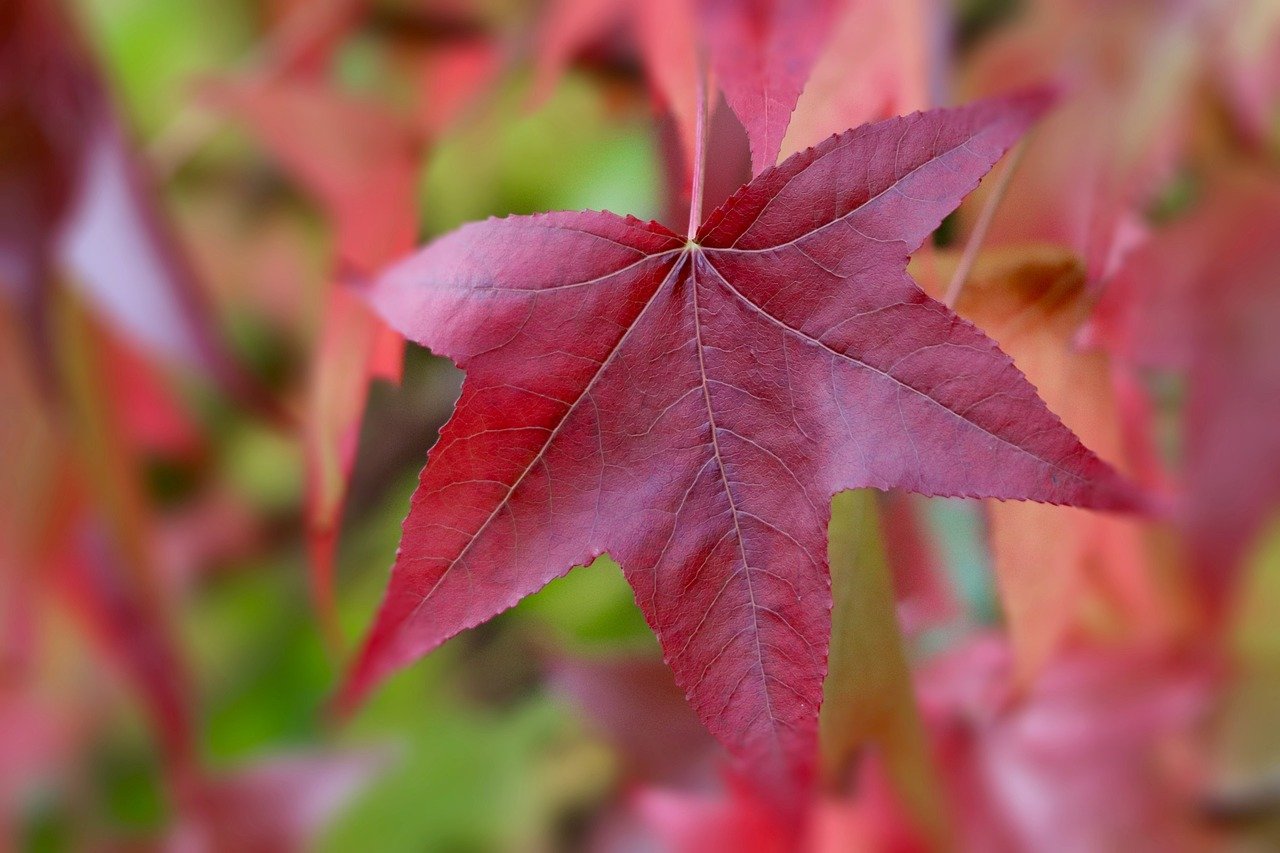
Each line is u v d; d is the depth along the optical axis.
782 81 0.46
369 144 0.57
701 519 0.46
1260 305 0.53
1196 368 0.54
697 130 0.46
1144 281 0.52
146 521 0.58
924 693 0.56
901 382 0.45
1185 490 0.55
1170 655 0.56
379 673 0.45
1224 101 0.52
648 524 0.46
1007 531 0.50
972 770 0.55
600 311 0.46
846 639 0.48
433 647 0.45
